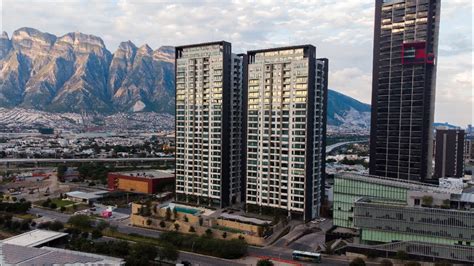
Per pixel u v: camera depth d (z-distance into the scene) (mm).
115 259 135000
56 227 185750
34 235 170750
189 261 156125
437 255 149750
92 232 178250
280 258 161625
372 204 163125
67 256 133625
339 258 162000
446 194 156750
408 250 154125
